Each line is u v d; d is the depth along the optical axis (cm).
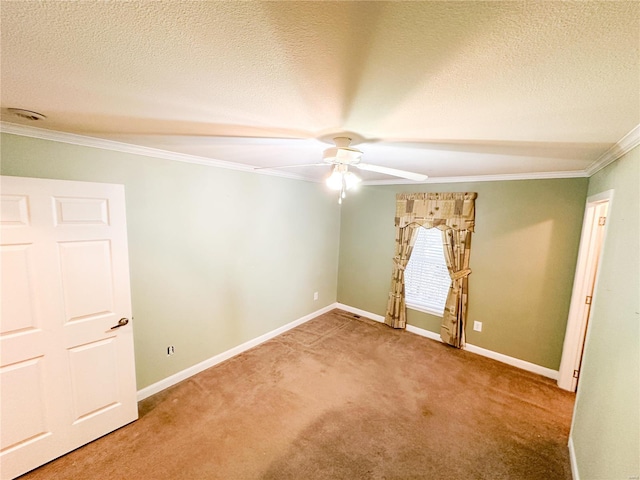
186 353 289
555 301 302
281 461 198
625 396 133
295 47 82
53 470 187
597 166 234
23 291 177
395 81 101
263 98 120
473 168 283
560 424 238
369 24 69
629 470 119
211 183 292
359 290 470
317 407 252
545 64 86
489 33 71
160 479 183
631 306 141
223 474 187
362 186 450
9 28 73
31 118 156
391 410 251
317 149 222
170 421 232
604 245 198
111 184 207
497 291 337
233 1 62
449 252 363
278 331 395
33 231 178
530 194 310
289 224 390
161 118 152
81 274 199
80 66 96
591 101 113
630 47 75
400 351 355
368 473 191
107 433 217
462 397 271
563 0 59
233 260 324
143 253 248
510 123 142
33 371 184
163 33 76
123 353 222
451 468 196
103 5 64
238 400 259
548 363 309
